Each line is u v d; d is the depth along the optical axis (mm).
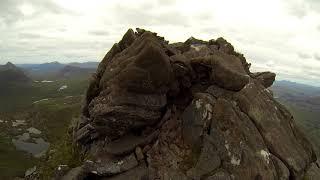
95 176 23484
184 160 22203
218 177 20516
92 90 28141
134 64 22719
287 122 24828
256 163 20703
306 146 24609
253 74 31344
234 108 22688
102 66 28656
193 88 25781
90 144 26375
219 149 21484
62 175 24516
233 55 28156
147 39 25094
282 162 21703
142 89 23031
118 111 22641
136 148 22875
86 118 28375
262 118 23125
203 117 22984
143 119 23219
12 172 122875
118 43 29375
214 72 24844
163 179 21000
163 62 22812
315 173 22656
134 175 21703
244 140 21391
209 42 31031
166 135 23547
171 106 25203
